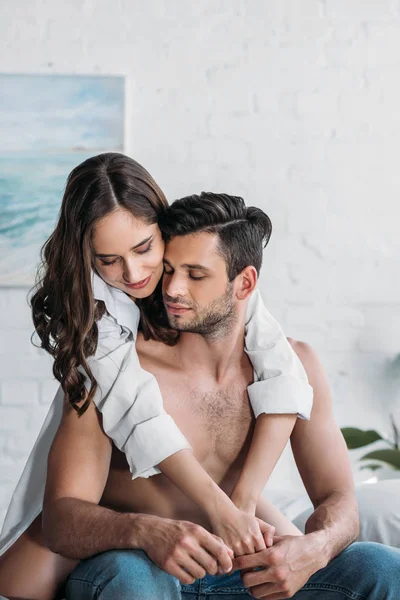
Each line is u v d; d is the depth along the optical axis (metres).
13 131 2.67
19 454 2.68
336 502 1.39
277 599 1.27
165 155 2.71
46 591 1.44
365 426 2.72
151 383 1.36
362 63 2.73
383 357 2.73
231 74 2.72
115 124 2.68
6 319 2.68
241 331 1.46
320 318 2.73
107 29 2.71
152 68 2.71
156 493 1.42
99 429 1.38
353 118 2.73
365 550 1.31
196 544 1.21
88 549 1.27
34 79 2.68
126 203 1.34
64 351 1.38
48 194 2.67
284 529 1.54
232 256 1.35
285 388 1.40
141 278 1.36
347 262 2.73
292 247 2.73
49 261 1.42
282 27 2.73
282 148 2.73
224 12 2.72
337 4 2.73
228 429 1.44
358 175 2.73
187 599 1.38
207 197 1.36
